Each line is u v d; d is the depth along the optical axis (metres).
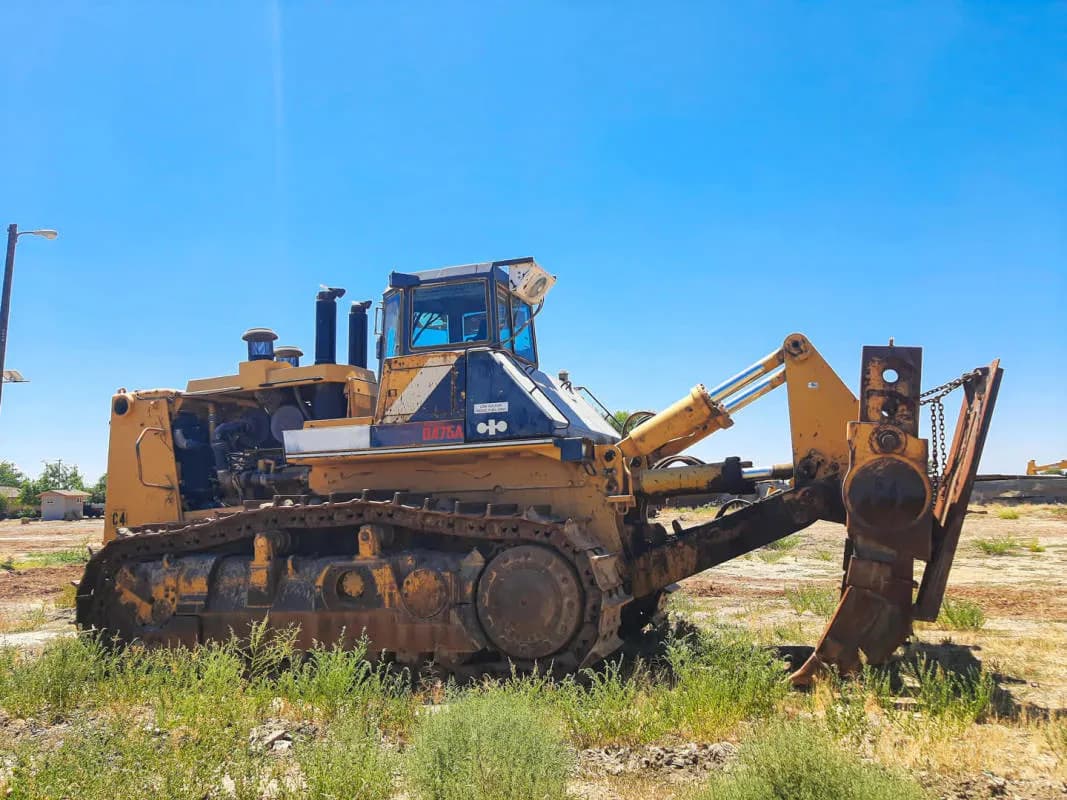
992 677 7.60
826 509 8.32
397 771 5.03
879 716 6.34
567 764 4.95
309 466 9.65
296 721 6.45
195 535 9.04
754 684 6.57
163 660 8.06
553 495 8.59
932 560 7.39
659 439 8.88
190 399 10.89
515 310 10.07
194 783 4.60
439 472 8.92
